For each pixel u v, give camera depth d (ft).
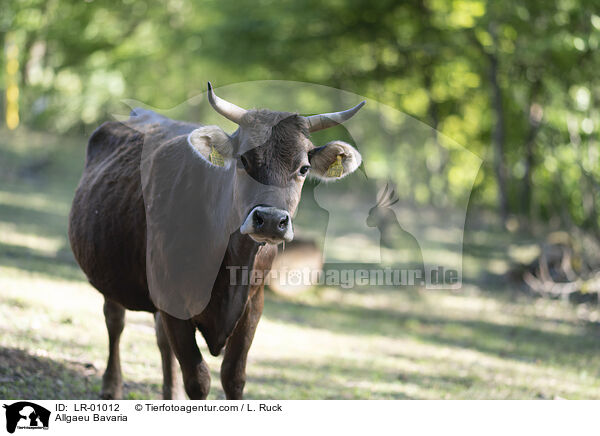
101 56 79.71
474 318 34.88
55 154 72.28
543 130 45.27
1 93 78.02
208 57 60.90
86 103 78.69
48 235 40.06
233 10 62.18
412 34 55.26
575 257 39.75
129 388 18.83
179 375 17.52
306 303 35.06
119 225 15.85
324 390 20.94
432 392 21.67
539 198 48.73
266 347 25.67
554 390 22.40
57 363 18.94
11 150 69.77
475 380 23.61
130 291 16.21
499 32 49.01
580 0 42.52
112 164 16.98
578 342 30.55
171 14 81.10
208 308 14.53
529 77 49.06
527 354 28.27
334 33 56.90
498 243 45.19
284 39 57.72
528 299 39.27
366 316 33.88
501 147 49.52
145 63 77.30
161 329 16.78
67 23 77.46
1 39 75.56
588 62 43.09
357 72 54.44
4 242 35.29
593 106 41.47
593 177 39.91
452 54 53.36
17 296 24.53
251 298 14.85
